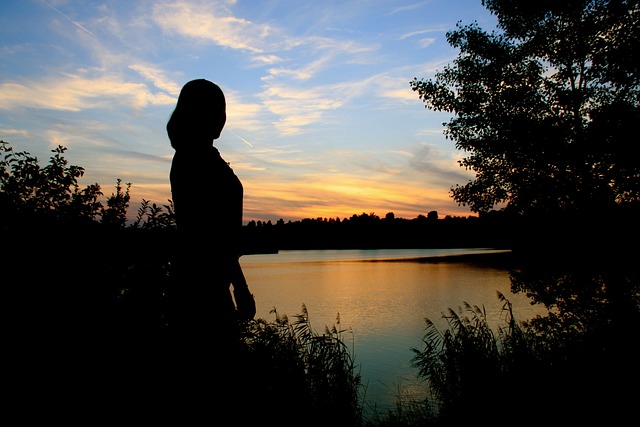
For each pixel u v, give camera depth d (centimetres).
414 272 6322
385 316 2461
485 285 4109
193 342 208
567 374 565
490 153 979
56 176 355
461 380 633
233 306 215
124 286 271
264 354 274
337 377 525
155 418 219
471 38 998
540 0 938
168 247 290
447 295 3391
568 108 951
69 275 269
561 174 918
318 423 416
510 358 658
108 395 226
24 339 239
